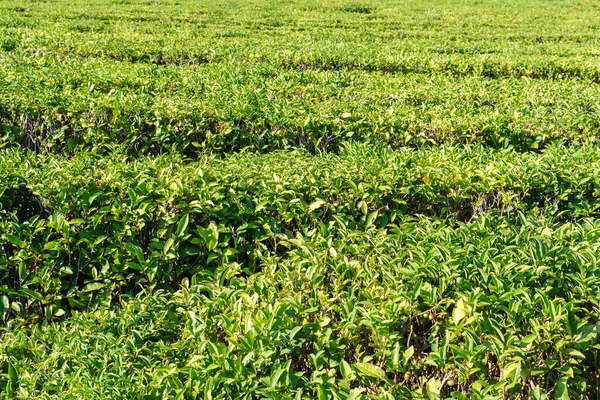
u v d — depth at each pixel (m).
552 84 11.40
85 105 8.25
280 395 3.16
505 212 6.23
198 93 9.88
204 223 5.53
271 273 4.43
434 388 3.26
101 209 5.23
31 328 5.01
